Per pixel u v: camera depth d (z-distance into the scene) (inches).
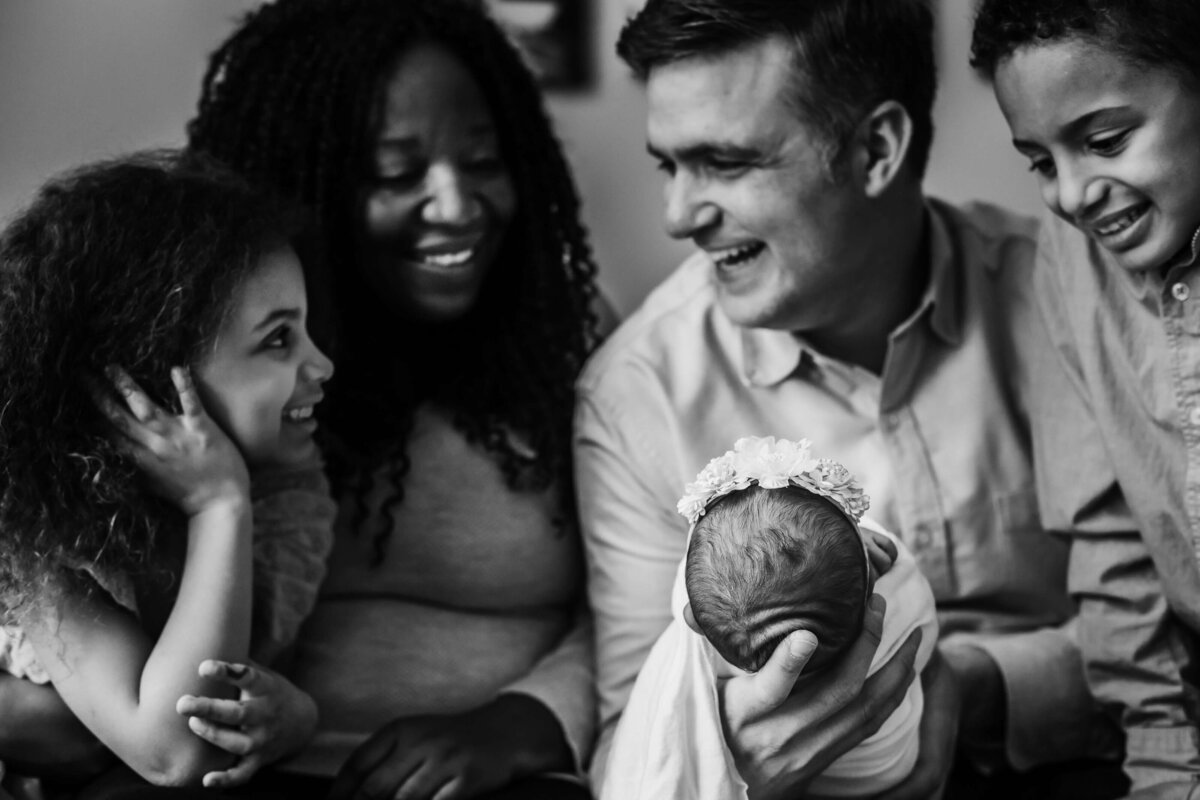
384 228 66.6
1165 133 53.0
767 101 61.1
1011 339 70.0
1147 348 60.2
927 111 66.6
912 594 58.1
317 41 67.8
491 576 68.7
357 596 68.3
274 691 57.7
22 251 57.9
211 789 56.8
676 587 58.0
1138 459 62.1
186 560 57.9
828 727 55.2
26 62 109.5
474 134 67.3
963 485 68.4
